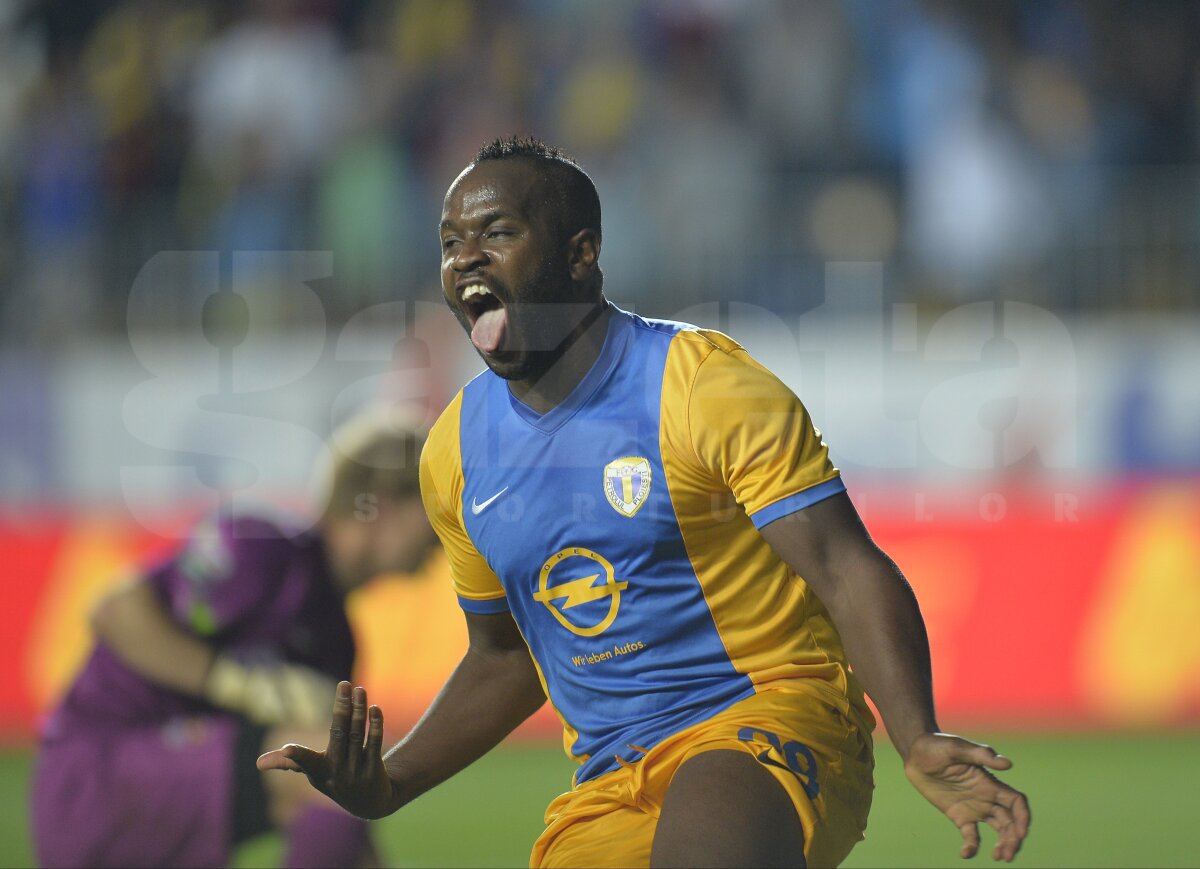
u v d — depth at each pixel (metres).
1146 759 25.83
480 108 34.97
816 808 8.91
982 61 34.81
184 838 14.19
